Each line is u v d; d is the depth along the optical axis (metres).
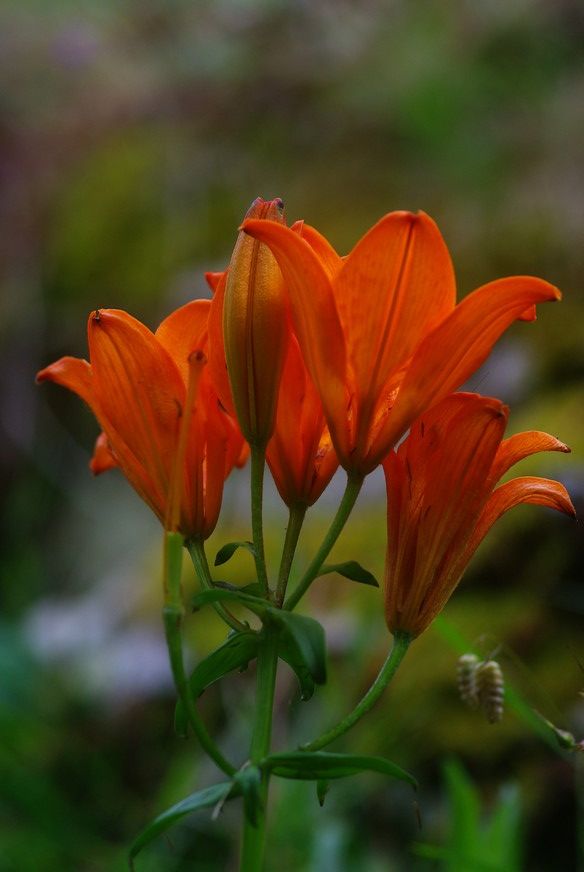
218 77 2.50
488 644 1.22
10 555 2.09
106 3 2.88
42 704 1.40
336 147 2.22
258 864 0.66
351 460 0.66
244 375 0.66
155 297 2.20
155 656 1.42
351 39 2.43
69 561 2.02
